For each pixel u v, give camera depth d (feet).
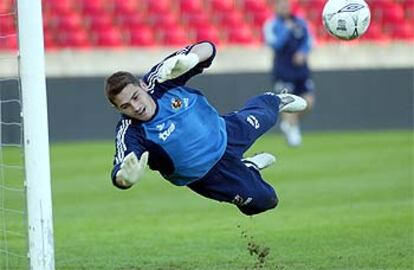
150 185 145.07
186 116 65.26
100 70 217.56
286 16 182.70
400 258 86.07
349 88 216.54
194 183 68.18
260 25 247.09
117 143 64.03
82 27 237.86
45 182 68.85
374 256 87.15
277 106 73.00
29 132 68.33
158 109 64.44
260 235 99.76
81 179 151.53
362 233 98.89
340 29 71.56
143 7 245.65
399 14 248.11
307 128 217.15
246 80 211.61
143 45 239.50
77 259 89.81
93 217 116.06
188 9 247.09
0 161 83.30
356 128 216.95
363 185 135.54
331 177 144.66
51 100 208.54
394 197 124.36
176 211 119.14
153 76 65.46
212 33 243.60
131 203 127.03
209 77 210.59
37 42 68.08
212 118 67.00
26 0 67.77
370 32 244.01
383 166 156.04
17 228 102.17
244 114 70.28
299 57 181.88
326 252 89.56
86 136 210.79
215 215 114.83
